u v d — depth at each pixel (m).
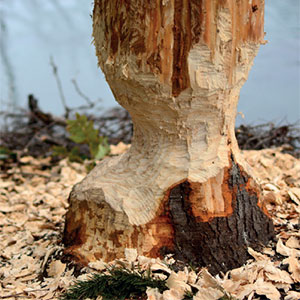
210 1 1.46
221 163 1.54
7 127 3.39
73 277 1.52
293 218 1.70
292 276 1.47
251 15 1.52
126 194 1.56
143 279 1.46
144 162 1.59
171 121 1.54
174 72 1.49
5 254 1.70
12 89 4.00
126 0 1.48
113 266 1.50
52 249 1.63
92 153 2.72
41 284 1.54
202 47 1.47
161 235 1.53
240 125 2.90
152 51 1.48
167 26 1.47
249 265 1.50
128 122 3.29
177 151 1.55
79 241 1.59
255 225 1.57
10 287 1.54
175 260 1.52
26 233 1.81
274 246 1.57
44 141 3.26
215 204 1.53
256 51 1.55
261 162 2.11
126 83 1.53
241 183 1.56
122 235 1.53
